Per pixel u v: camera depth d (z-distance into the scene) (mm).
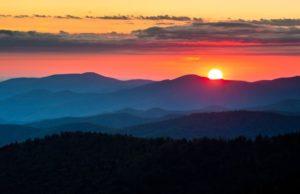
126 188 137500
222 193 124500
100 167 151125
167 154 147500
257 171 129250
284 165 128250
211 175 133750
